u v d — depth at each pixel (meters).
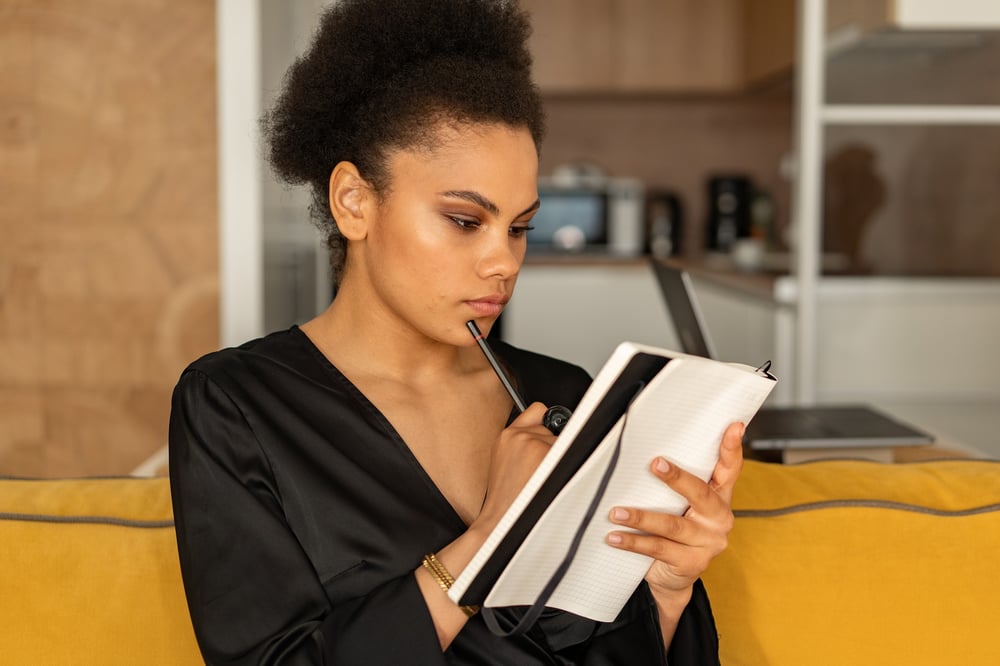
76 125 2.34
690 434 0.85
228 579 0.90
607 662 0.96
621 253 5.04
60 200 2.36
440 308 0.95
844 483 1.19
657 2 4.99
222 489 0.92
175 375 2.39
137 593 1.06
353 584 0.92
